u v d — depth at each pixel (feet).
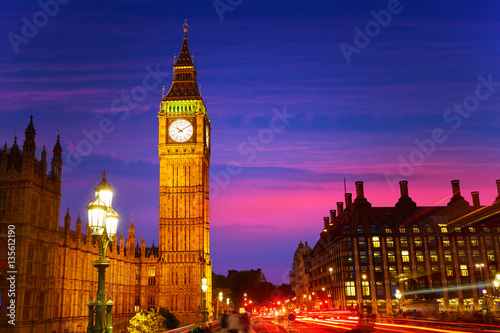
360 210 486.38
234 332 97.55
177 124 456.45
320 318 292.81
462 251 472.03
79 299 321.11
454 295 459.73
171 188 445.37
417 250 469.98
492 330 142.00
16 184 231.50
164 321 251.19
